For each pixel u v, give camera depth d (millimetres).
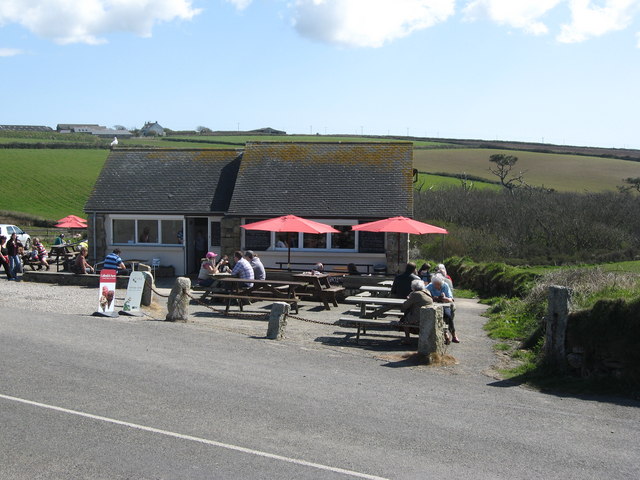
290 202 23547
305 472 6004
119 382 8828
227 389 8680
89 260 24922
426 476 6012
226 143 85125
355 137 94625
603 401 8812
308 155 25719
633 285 12086
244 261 16906
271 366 10156
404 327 12414
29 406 7688
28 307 15492
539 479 6031
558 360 10008
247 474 5910
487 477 6039
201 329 13273
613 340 9492
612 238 33156
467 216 39750
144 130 138000
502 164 65812
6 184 61062
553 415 8078
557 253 32000
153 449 6457
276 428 7195
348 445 6742
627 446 6973
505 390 9266
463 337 13547
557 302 10062
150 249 24719
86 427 7039
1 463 6023
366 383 9336
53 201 57688
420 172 67000
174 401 8062
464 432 7297
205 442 6688
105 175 26469
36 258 25609
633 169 69875
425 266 16438
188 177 26094
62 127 166625
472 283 22812
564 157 76938
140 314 14844
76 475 5797
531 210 36688
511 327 13977
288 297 16469
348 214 22703
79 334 12008
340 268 22688
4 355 10070
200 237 25438
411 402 8430
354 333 13531
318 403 8203
